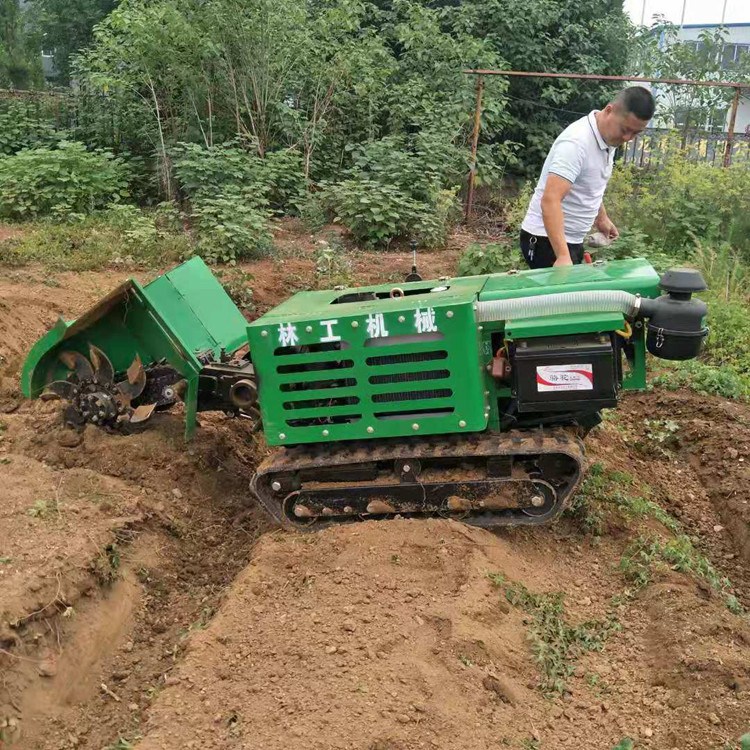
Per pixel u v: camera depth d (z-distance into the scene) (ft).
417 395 14.14
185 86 46.65
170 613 14.10
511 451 13.78
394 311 13.74
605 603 13.78
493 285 14.90
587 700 11.61
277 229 36.88
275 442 14.64
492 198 49.21
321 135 47.78
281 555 14.10
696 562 15.15
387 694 10.91
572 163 16.96
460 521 14.52
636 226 37.47
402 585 13.05
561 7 58.65
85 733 11.55
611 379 13.39
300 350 14.35
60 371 17.66
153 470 17.07
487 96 49.47
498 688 11.39
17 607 11.96
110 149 47.52
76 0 77.20
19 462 16.74
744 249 37.27
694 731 10.82
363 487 14.49
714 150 45.73
